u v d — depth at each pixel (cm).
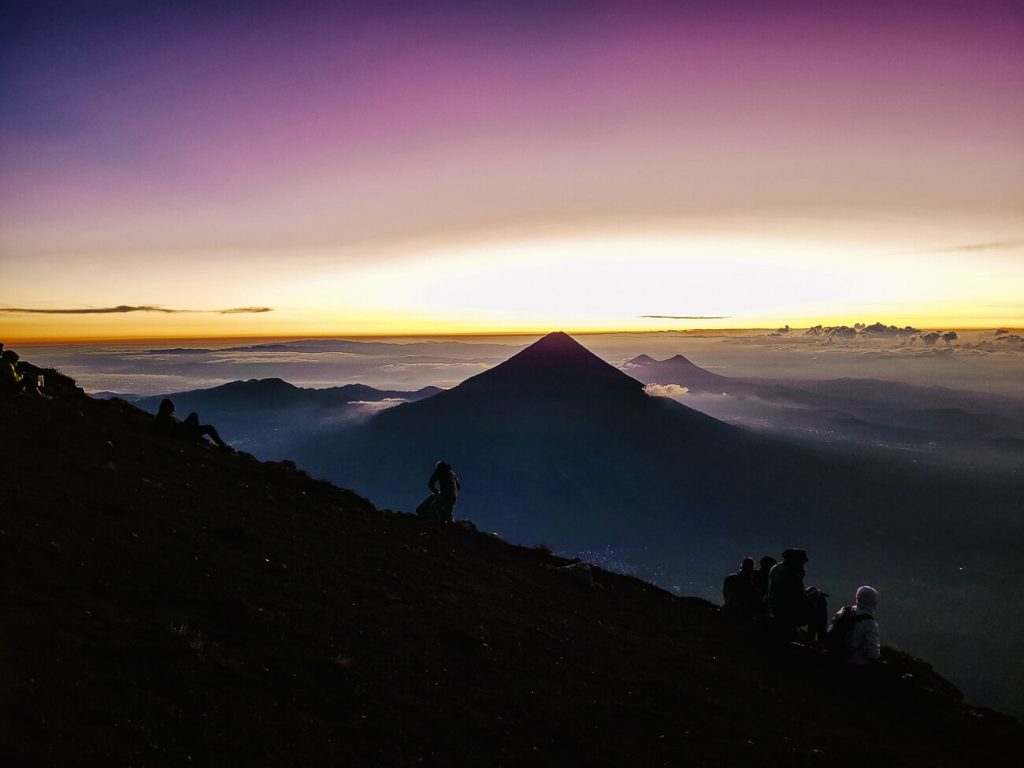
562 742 1101
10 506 1368
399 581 1706
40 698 807
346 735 952
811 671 1789
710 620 2153
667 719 1278
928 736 1525
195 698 918
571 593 2147
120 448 2189
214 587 1299
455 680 1212
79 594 1108
